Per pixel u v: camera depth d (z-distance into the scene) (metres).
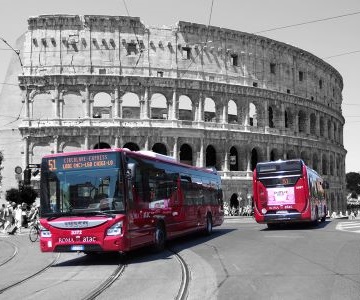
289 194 40.38
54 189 23.73
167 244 32.44
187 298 14.44
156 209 27.27
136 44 83.50
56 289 17.00
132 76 81.69
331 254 22.97
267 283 16.25
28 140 79.94
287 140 98.25
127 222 23.05
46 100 81.56
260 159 94.06
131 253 27.77
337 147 119.81
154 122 82.50
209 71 88.25
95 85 81.12
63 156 23.97
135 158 25.05
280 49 99.44
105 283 17.70
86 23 82.06
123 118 81.69
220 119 89.19
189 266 20.95
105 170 23.34
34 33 81.88
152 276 18.88
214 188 41.19
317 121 109.56
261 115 94.44
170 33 85.62
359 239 29.89
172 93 84.19
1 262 26.28
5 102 85.56
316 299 13.59
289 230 39.81
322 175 109.88
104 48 82.44
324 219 55.81
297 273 18.00
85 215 22.92
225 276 17.94
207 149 93.00
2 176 82.88
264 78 95.62
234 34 91.50
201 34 88.06
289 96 99.88
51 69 81.25
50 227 23.33
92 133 79.81
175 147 82.94
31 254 29.80
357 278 16.69
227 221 65.06
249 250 25.66
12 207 50.88
